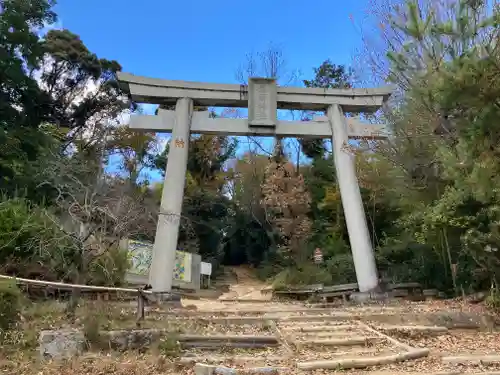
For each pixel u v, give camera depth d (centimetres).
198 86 1597
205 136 3056
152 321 841
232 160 3206
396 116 1404
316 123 1662
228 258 3102
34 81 2006
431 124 1080
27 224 966
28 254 977
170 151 1500
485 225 1054
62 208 1127
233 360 651
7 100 1919
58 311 844
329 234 2375
